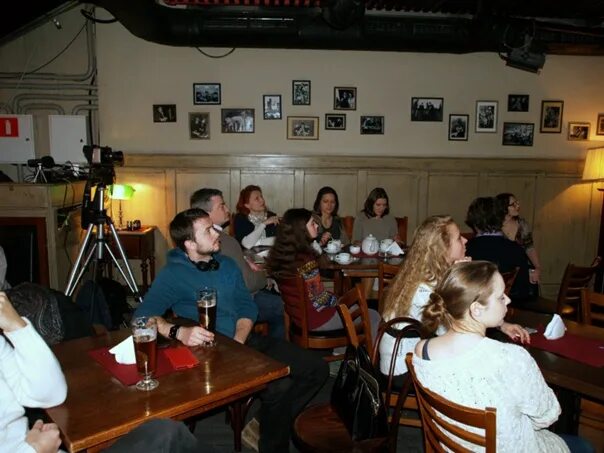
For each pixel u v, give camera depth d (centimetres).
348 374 155
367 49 425
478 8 400
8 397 120
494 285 126
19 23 441
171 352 151
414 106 482
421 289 185
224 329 196
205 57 464
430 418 135
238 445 216
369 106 480
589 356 160
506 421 119
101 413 117
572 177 498
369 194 446
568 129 493
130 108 467
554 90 488
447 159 487
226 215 265
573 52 468
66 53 472
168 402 122
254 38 407
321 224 390
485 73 482
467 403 120
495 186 495
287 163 479
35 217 370
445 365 123
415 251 191
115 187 436
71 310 194
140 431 103
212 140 475
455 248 191
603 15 445
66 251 398
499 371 119
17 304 167
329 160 480
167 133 471
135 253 437
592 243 509
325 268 297
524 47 419
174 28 397
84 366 144
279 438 197
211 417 248
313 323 248
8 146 454
